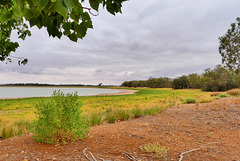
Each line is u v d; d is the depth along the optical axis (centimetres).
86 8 99
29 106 1792
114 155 249
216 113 662
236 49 3019
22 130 480
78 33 116
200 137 358
